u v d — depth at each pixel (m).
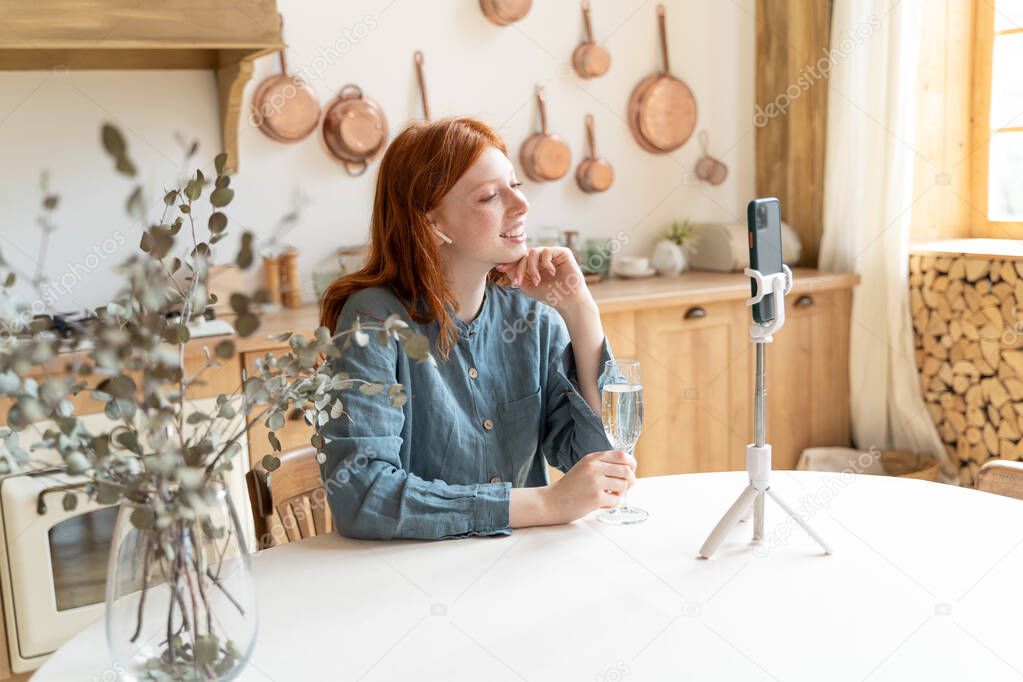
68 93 2.70
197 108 2.86
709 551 1.28
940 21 3.20
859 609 1.13
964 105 3.29
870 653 1.03
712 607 1.14
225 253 2.93
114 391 0.88
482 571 1.25
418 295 1.54
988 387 3.10
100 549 2.36
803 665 1.00
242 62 2.66
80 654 1.08
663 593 1.17
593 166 3.43
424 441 1.54
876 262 3.32
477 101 3.27
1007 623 1.09
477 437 1.56
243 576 0.96
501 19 3.22
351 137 3.02
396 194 1.53
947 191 3.32
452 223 1.50
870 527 1.38
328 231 3.08
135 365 0.88
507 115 3.33
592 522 1.42
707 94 3.65
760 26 3.66
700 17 3.60
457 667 1.01
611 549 1.31
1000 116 3.24
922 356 3.30
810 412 3.40
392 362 1.48
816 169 3.53
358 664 1.02
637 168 3.57
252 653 1.00
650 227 3.62
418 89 3.17
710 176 3.68
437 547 1.33
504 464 1.60
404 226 1.52
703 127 3.66
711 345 3.20
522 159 3.37
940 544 1.32
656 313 3.07
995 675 0.98
